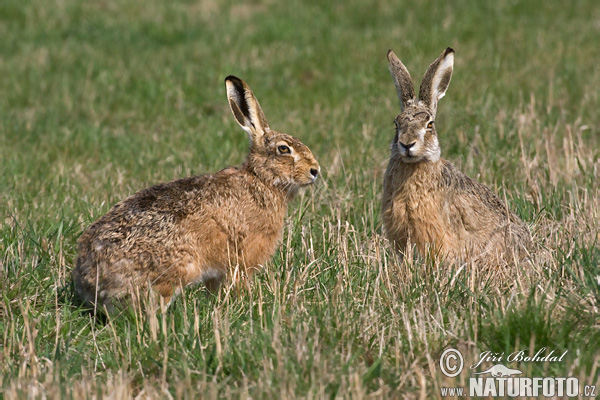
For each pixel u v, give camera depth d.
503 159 23.27
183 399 12.07
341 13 47.22
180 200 15.61
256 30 43.59
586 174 21.78
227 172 16.72
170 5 49.28
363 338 13.85
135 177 23.92
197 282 16.25
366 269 16.83
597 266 15.33
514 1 47.97
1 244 17.62
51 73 36.84
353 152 25.66
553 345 13.23
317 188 21.22
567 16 45.66
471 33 41.38
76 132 28.89
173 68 36.88
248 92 17.02
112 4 49.00
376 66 34.31
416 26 42.38
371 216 19.62
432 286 15.59
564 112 28.06
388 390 12.30
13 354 13.65
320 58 38.34
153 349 13.60
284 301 15.21
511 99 30.34
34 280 16.31
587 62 36.53
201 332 14.27
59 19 45.97
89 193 22.17
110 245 14.88
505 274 16.66
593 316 13.77
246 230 16.36
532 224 19.22
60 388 12.11
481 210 18.38
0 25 44.91
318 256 17.62
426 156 17.17
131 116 31.38
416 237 17.78
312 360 12.65
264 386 12.09
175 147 27.03
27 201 21.38
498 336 13.55
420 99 18.75
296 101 32.88
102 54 39.69
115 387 12.14
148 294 14.95
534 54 37.72
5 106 32.62
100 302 15.07
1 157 25.88
